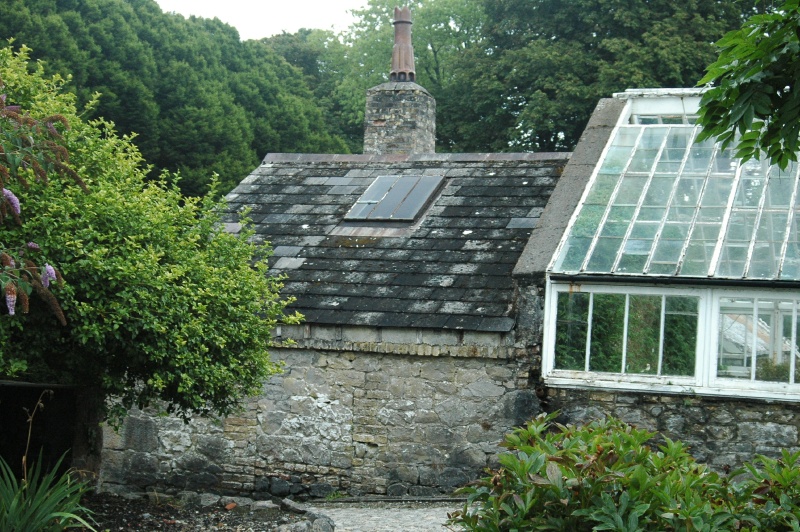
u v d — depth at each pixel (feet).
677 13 93.50
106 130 35.45
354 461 46.70
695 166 49.29
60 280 26.53
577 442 23.66
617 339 43.83
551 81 96.94
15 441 35.19
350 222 55.16
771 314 42.22
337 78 147.23
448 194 56.18
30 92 33.32
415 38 124.16
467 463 45.06
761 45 25.80
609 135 53.11
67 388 36.19
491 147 104.32
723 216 45.73
